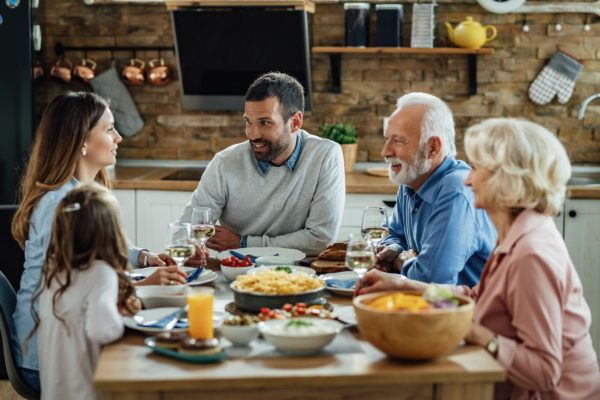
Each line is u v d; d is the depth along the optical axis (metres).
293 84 3.28
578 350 2.13
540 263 2.02
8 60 4.63
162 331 2.09
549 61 4.98
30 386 2.54
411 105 2.82
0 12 4.61
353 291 2.49
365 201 4.49
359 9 4.88
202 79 5.01
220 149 5.25
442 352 1.87
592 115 5.04
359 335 2.12
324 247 3.35
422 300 1.95
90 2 5.12
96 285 2.12
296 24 4.78
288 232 3.44
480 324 2.12
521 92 5.05
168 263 2.93
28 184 2.75
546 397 2.09
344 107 5.14
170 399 1.83
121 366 1.87
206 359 1.88
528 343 1.99
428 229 2.74
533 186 2.09
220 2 4.73
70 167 2.74
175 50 4.96
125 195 4.61
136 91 5.25
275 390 1.84
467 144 2.19
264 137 3.23
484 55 5.03
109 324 2.05
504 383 2.12
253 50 4.89
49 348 2.21
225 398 1.83
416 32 4.87
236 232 3.48
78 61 5.22
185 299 2.35
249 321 2.03
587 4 4.92
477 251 2.80
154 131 5.27
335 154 3.40
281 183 3.39
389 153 2.83
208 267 2.99
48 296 2.22
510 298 2.06
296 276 2.37
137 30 5.16
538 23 4.98
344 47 4.90
